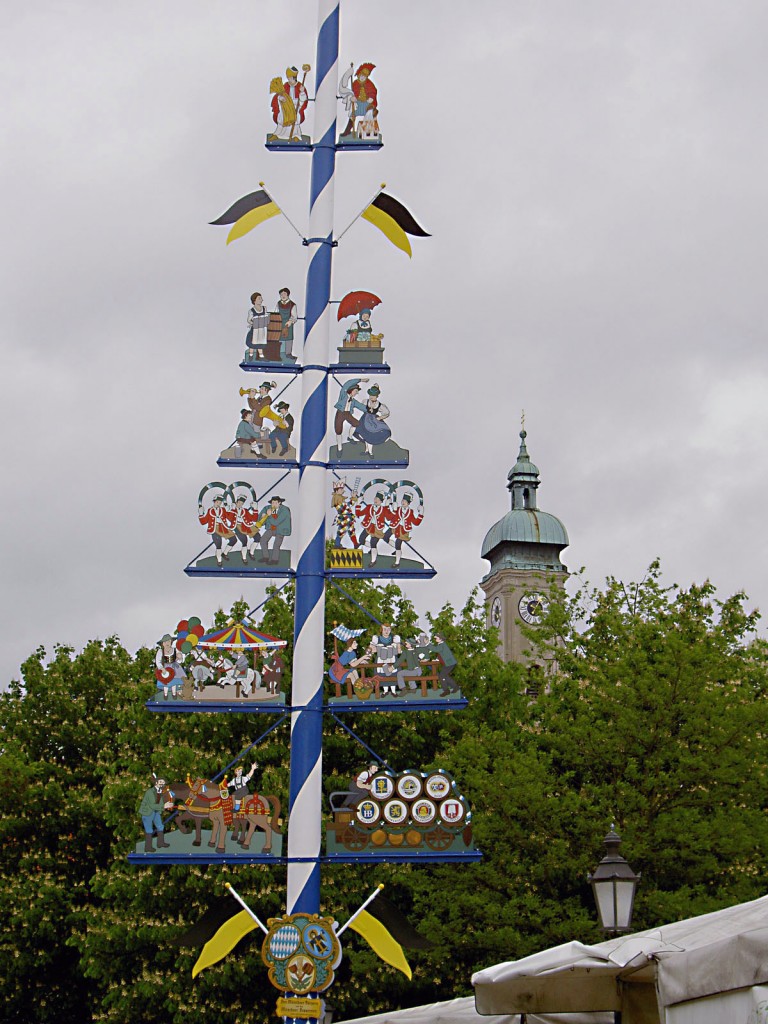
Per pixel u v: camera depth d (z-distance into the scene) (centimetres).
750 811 2167
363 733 2492
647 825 2167
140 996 2438
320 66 1585
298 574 1416
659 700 2212
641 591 2711
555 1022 1267
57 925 2912
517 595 8244
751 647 2567
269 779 2323
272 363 1479
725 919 912
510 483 8850
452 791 1355
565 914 2161
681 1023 799
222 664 1395
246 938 2319
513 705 2680
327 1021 1362
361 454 1445
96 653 3359
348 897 2327
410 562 1418
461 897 2142
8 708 3331
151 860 1332
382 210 1552
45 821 3012
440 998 2344
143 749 2550
